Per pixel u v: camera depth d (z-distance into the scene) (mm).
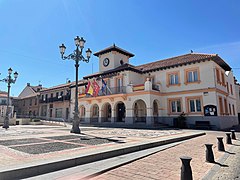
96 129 18938
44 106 44469
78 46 14547
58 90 41375
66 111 37688
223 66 25531
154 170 5332
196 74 23078
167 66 25094
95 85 27766
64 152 6520
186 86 23516
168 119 24344
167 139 10094
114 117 26453
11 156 5910
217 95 21547
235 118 29109
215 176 5035
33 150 6898
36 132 14719
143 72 27797
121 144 8266
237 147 9398
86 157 5898
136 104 27109
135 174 4980
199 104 22266
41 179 4387
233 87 30703
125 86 26109
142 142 8789
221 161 6555
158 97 24656
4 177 4188
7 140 9617
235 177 4961
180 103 23734
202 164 6117
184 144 9930
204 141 11070
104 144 8320
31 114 48344
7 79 21578
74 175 4707
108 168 5316
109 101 27391
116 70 27734
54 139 10094
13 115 33344
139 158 6633
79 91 34812
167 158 6758
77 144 8336
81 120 32719
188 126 22406
